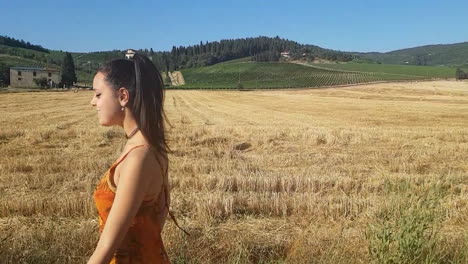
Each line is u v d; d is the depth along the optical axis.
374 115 38.59
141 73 2.18
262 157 14.21
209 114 38.31
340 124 28.88
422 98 72.75
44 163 12.38
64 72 118.25
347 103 58.78
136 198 2.07
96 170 11.62
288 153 15.26
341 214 7.77
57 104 47.75
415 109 46.97
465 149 16.22
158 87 2.23
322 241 5.86
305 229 6.84
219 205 7.75
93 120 29.22
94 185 9.62
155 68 2.26
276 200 8.00
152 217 2.19
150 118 2.18
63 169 11.75
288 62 177.50
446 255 5.15
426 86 106.81
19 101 52.56
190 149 15.28
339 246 5.33
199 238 5.99
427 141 18.44
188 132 20.22
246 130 21.27
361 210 7.87
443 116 37.69
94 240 5.77
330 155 14.82
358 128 24.27
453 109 47.00
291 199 8.20
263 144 17.17
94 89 2.24
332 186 10.09
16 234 6.11
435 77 137.88
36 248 5.41
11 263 5.12
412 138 19.39
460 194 9.38
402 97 75.62
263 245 6.08
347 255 5.09
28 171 11.67
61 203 7.65
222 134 19.64
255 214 7.83
